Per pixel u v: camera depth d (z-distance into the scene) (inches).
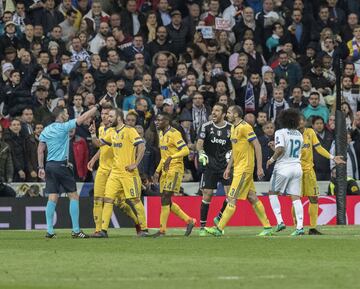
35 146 2637.8
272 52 3223.4
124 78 2908.5
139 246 1793.8
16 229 2561.5
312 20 3297.2
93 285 1194.6
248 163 2073.1
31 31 2967.5
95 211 2158.0
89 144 2672.2
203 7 3235.7
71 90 2851.9
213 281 1224.2
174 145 2143.2
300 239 1931.6
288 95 3036.4
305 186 2167.8
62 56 2928.2
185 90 2888.8
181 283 1206.9
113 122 2098.9
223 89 2888.8
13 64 2849.4
